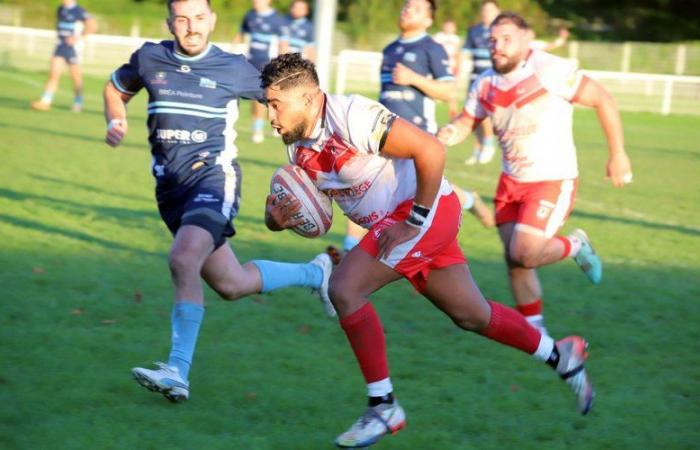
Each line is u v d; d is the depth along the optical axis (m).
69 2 52.41
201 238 13.43
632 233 28.55
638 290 21.19
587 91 16.31
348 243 22.64
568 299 20.16
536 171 16.52
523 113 16.39
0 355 14.55
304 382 14.16
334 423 12.62
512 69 16.45
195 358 15.04
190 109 14.12
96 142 42.06
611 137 16.41
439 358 15.70
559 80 16.23
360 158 11.48
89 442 11.51
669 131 68.00
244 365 14.78
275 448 11.69
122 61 85.12
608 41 136.88
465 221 29.34
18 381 13.48
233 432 12.16
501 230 17.12
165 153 14.23
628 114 82.12
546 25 136.38
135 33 108.50
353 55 83.88
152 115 14.26
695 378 15.20
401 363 15.31
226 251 14.48
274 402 13.27
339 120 11.18
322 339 16.55
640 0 139.88
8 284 18.72
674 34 138.75
